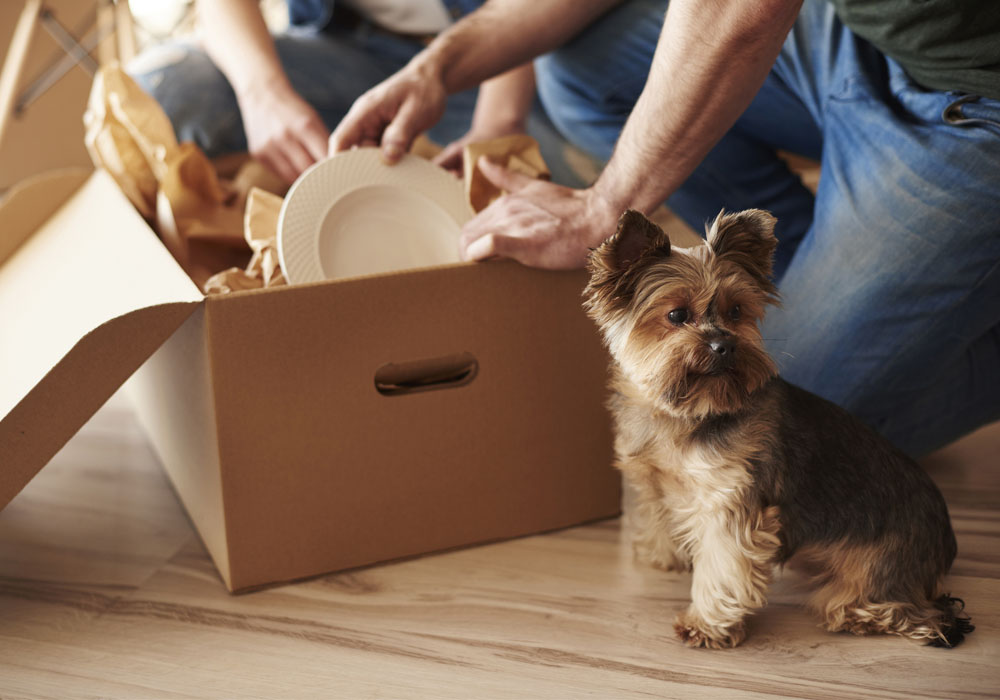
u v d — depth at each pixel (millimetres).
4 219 2551
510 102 2598
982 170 1661
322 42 2941
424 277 1633
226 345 1509
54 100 3625
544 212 1729
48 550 1845
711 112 1585
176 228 2158
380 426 1686
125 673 1459
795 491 1513
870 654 1492
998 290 1789
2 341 1908
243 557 1650
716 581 1489
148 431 2299
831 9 2006
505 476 1840
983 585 1672
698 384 1412
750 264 1508
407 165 1964
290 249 1791
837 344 1923
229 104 2717
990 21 1618
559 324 1786
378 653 1510
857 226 1846
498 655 1503
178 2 3961
